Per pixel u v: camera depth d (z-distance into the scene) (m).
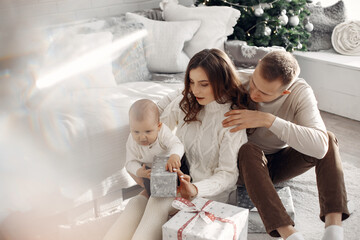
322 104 2.91
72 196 1.41
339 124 2.68
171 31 2.44
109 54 1.94
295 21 2.74
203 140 1.49
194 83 1.40
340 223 1.33
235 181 1.44
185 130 1.54
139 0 2.77
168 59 2.41
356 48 2.89
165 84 2.24
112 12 2.61
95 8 2.48
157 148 1.46
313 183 1.93
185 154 1.56
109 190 1.62
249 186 1.35
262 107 1.55
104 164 1.50
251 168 1.36
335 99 2.82
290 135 1.38
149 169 1.39
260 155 1.40
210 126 1.48
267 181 1.34
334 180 1.38
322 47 3.04
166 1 2.73
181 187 1.34
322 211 1.37
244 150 1.40
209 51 1.42
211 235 1.13
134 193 1.88
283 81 1.35
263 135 1.61
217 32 2.54
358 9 3.33
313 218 1.64
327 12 3.04
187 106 1.51
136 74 2.27
